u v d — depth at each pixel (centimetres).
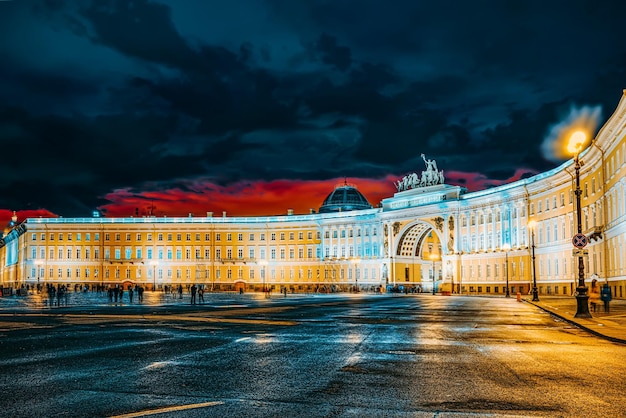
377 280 13812
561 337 2523
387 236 13662
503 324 3269
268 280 15462
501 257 10819
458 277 11812
